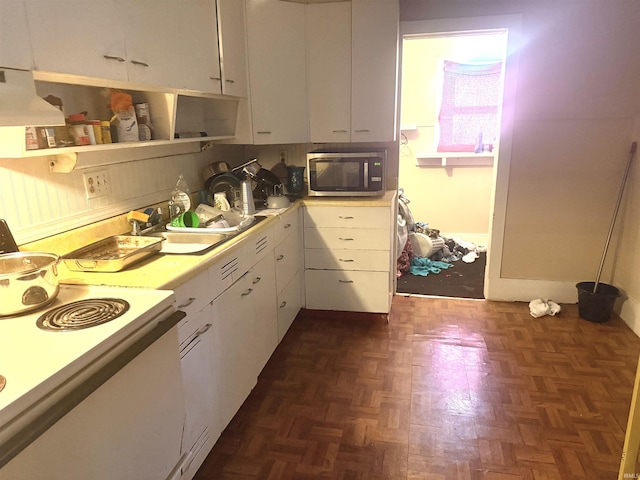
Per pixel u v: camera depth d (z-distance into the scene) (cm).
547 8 290
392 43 277
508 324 303
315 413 213
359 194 296
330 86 290
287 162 337
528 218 327
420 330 297
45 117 119
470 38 441
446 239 471
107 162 194
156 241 179
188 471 159
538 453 185
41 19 123
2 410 77
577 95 299
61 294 132
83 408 93
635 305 287
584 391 226
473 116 459
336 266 302
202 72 212
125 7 155
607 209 313
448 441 193
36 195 160
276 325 258
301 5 279
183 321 151
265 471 179
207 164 283
